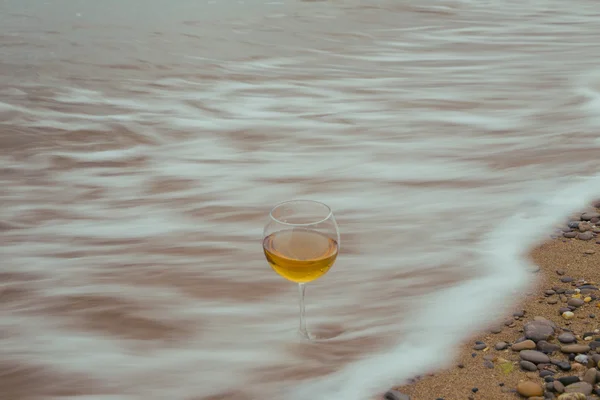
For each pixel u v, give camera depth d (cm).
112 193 444
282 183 450
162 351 274
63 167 490
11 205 429
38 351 279
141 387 256
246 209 412
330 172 467
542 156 478
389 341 273
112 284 327
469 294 304
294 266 232
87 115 604
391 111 596
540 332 267
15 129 570
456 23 897
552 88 642
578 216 378
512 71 701
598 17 900
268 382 254
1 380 263
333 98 636
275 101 632
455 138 525
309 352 268
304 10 970
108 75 722
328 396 246
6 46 824
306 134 545
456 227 375
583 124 542
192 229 386
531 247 345
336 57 771
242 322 290
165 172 477
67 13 968
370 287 312
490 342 270
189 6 997
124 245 370
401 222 384
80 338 286
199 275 331
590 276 312
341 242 359
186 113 604
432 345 270
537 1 991
